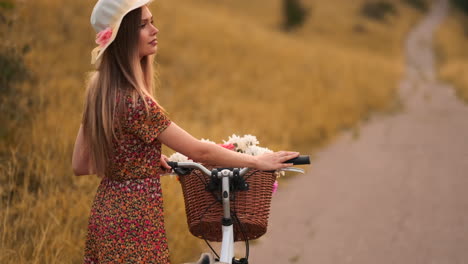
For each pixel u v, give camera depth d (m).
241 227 4.93
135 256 4.38
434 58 92.12
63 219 8.88
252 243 10.33
